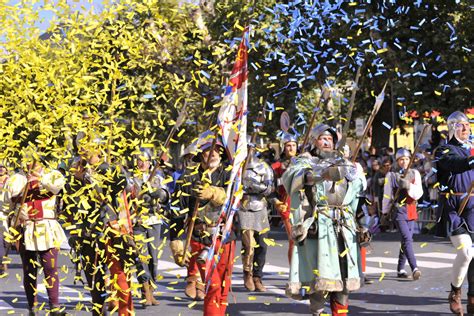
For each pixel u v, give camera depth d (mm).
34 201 9586
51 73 7508
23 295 11797
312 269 7852
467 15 23391
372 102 32125
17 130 8180
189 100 8102
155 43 8031
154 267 10875
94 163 7848
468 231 9016
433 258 15406
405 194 12477
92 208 8203
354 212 7984
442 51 23344
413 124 25906
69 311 10273
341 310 7953
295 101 25219
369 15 18797
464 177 9047
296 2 10172
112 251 7848
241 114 7262
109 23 8102
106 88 7602
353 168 7949
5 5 7645
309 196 7805
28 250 9625
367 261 15164
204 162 7906
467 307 9141
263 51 22094
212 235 7781
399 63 22766
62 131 7680
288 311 10016
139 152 7676
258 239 11680
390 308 10047
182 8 8195
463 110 24000
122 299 8086
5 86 7738
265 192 11562
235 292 11633
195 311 10242
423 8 22391
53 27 7719
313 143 8062
